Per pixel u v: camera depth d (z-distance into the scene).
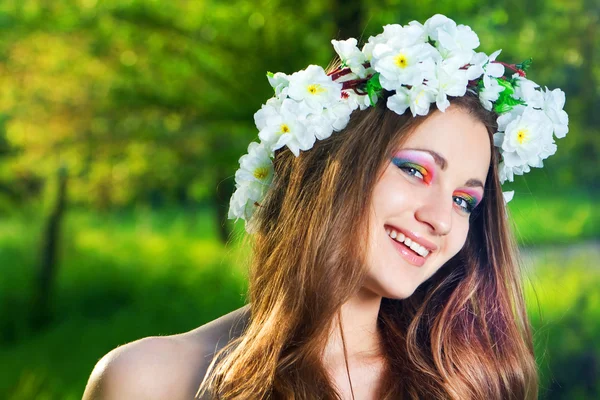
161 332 9.30
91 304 10.44
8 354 8.81
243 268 2.35
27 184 11.77
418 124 1.98
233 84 8.05
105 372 2.06
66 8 7.94
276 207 2.15
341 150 2.00
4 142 10.62
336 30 7.15
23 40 8.15
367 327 2.19
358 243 1.96
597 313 7.08
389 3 6.90
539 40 8.00
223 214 10.41
